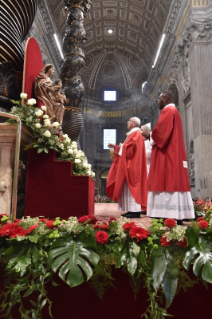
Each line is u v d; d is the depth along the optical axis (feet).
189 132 50.29
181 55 54.13
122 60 101.40
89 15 79.87
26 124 10.52
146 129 14.87
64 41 22.70
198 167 43.16
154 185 11.23
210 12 45.57
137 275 5.86
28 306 5.90
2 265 5.79
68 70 22.20
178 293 5.99
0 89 12.14
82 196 10.76
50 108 13.20
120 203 15.28
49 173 10.89
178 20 54.95
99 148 101.76
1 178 9.30
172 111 11.51
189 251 5.76
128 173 14.12
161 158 11.34
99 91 106.42
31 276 5.82
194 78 45.44
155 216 11.15
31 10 14.02
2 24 12.25
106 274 5.80
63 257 5.52
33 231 5.97
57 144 11.18
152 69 80.33
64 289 5.99
